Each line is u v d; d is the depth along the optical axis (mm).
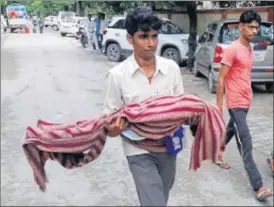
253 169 4086
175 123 2512
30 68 13719
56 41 24859
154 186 2545
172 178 2781
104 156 5336
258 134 6258
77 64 14789
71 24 27688
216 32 9414
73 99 8914
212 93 9344
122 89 2604
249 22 4008
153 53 2557
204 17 16406
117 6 13820
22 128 6621
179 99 2518
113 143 5816
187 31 17219
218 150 2592
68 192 4359
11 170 4887
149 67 2619
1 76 11953
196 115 2525
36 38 26500
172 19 17250
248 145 4086
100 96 9227
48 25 32750
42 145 2449
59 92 9680
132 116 2465
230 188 4402
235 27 9180
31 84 10805
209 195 4250
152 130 2504
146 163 2594
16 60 15742
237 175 4734
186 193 4301
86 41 20641
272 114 7422
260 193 4062
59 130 2473
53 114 7602
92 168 4973
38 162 2465
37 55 17500
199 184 4508
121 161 5188
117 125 2479
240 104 4090
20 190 4391
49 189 4418
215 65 8930
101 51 18469
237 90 4074
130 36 2576
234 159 5211
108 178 4703
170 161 2693
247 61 4062
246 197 4199
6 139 6031
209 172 4812
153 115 2457
